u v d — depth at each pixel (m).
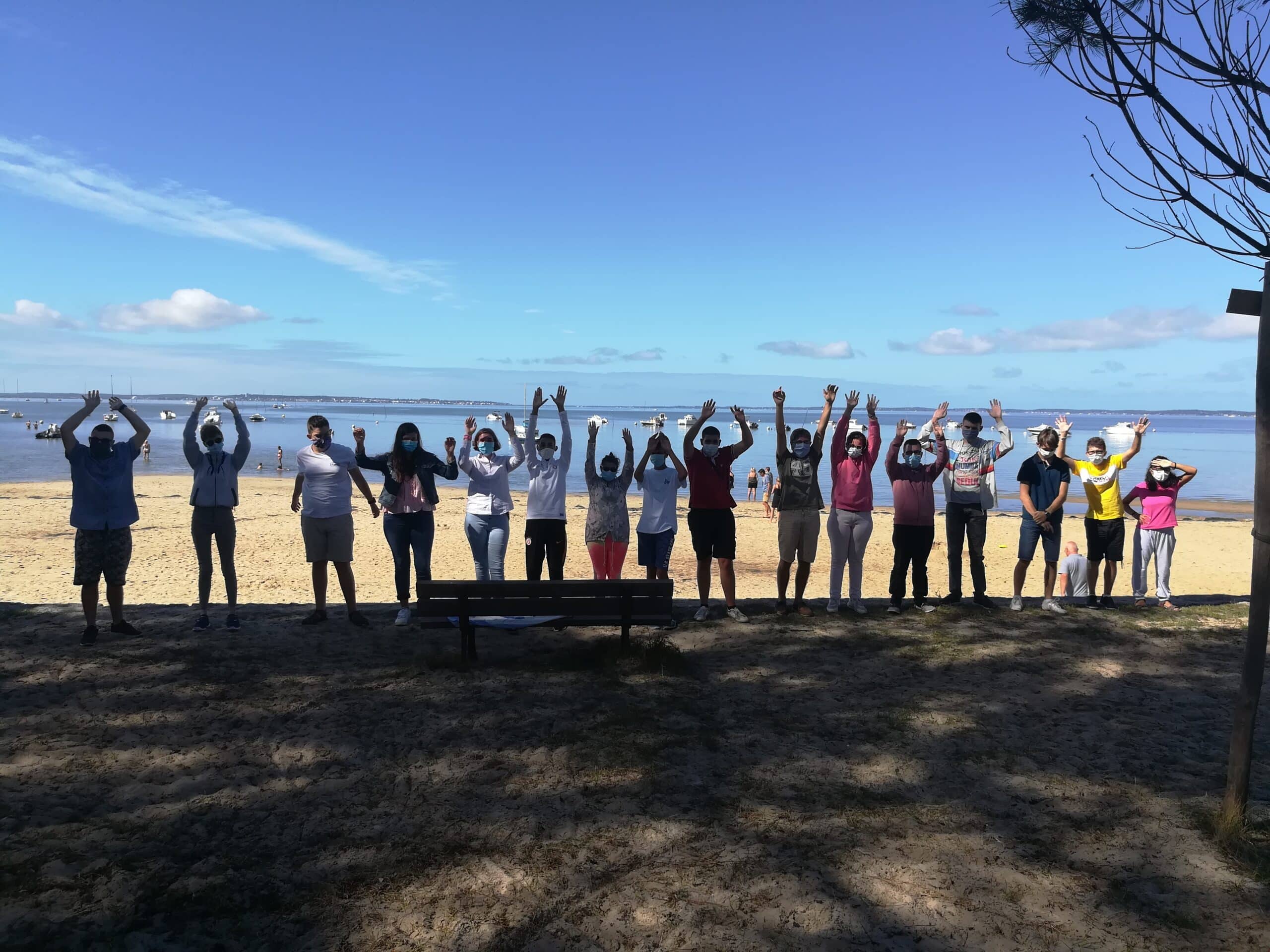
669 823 4.22
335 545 7.48
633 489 41.25
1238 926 3.44
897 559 8.34
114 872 3.67
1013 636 7.62
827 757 5.06
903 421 8.59
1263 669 4.06
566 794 4.51
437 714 5.62
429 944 3.26
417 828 4.14
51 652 6.70
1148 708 5.96
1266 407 3.96
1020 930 3.39
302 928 3.34
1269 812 4.39
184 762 4.83
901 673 6.61
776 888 3.66
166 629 7.41
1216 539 24.92
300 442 81.69
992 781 4.78
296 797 4.45
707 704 5.89
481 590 6.42
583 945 3.27
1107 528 8.67
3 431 92.50
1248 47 3.52
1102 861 3.94
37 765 4.73
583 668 6.61
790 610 8.41
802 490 8.07
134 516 7.11
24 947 3.14
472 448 8.02
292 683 6.13
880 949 3.27
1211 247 3.77
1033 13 3.88
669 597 6.63
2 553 19.92
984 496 8.42
